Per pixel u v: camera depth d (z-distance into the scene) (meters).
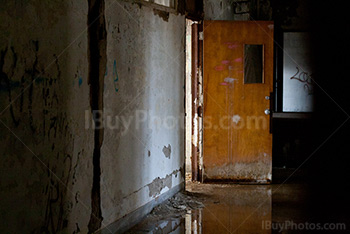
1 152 2.04
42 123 2.36
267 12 6.41
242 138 5.32
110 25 3.13
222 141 5.32
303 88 6.48
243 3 6.09
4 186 2.06
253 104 5.30
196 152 5.45
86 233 2.88
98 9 2.96
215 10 5.67
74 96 2.70
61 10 2.53
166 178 4.36
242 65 5.27
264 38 5.27
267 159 5.32
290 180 5.64
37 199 2.33
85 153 2.84
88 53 2.87
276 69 6.53
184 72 4.88
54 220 2.49
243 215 3.91
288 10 6.47
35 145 2.30
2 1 2.02
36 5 2.28
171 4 4.53
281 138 6.56
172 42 4.49
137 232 3.39
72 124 2.67
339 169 6.29
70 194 2.66
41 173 2.36
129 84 3.48
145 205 3.84
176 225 3.59
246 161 5.32
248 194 4.78
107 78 3.10
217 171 5.35
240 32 5.25
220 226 3.56
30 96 2.25
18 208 2.17
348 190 5.02
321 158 6.42
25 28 2.19
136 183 3.64
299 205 4.29
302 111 6.49
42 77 2.35
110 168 3.18
